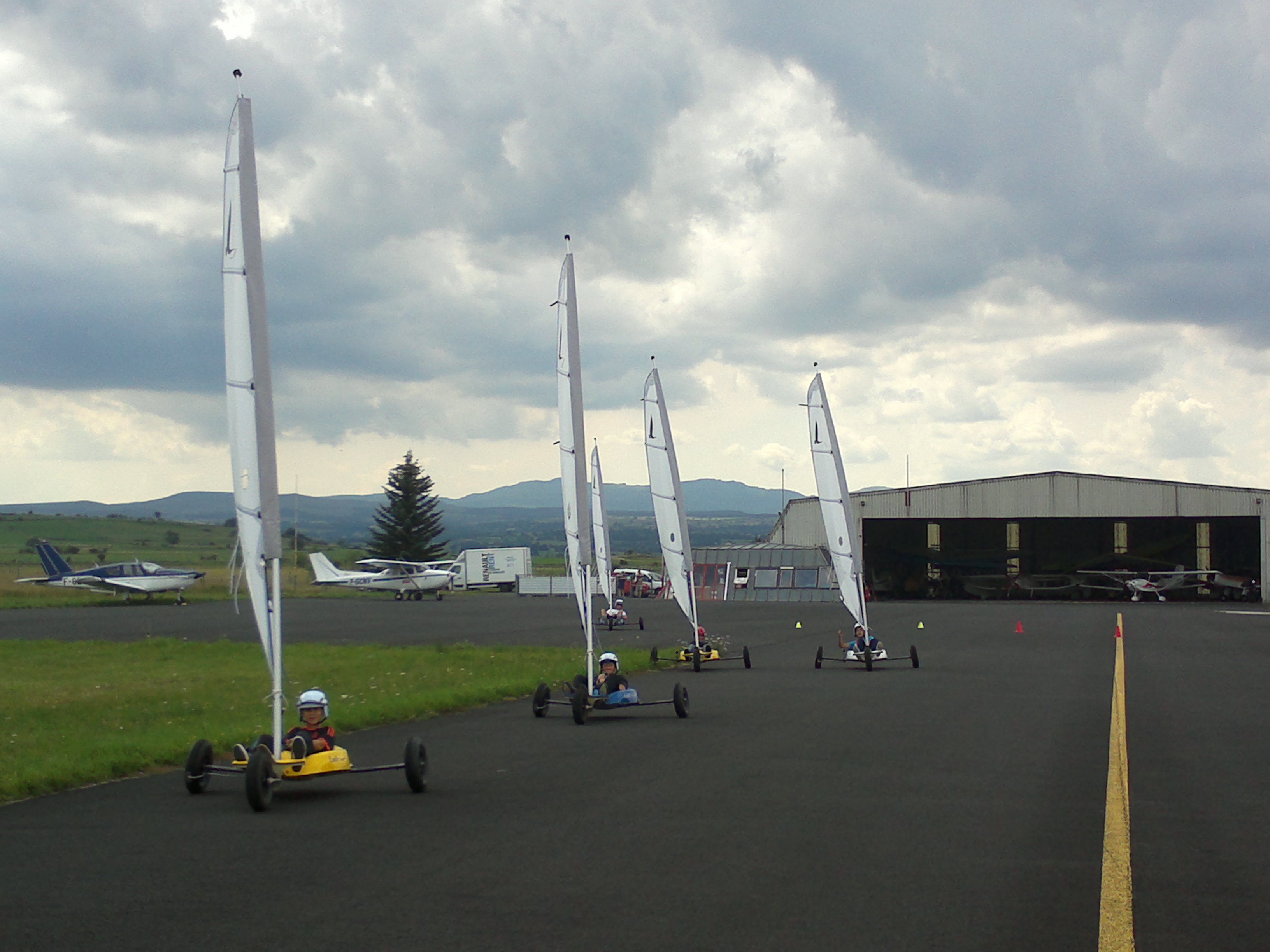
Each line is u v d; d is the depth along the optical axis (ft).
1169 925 26.00
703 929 25.64
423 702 74.74
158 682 94.63
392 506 460.96
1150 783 44.91
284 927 26.17
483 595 339.36
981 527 326.03
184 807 41.96
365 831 36.73
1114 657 115.24
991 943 24.70
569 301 68.49
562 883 29.84
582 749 55.57
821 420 110.93
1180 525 312.71
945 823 37.17
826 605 259.60
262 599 43.32
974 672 98.84
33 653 128.88
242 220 42.55
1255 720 65.62
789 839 34.94
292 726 63.82
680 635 158.61
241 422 43.09
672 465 105.50
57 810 41.75
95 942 25.34
